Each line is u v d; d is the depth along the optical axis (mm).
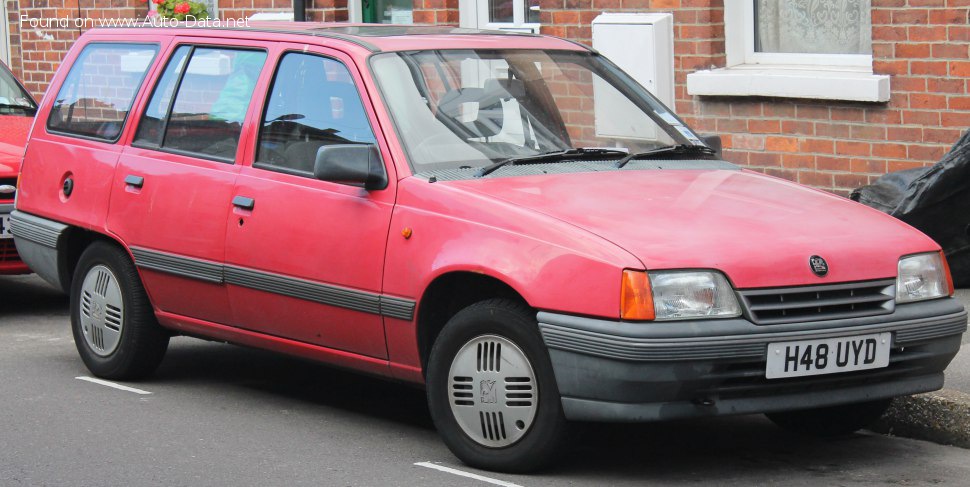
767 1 13852
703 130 13898
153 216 9328
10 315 12734
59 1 21391
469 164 8133
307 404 9320
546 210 7449
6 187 12250
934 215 11344
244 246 8688
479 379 7523
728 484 7441
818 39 13539
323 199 8273
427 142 8141
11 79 15227
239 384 9906
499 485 7371
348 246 8086
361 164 7945
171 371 10297
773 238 7332
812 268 7234
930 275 7668
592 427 8742
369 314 8016
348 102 8414
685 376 6934
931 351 7586
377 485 7418
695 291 7000
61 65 10633
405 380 8078
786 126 13234
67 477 7648
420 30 9203
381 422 8836
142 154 9586
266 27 9398
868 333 7316
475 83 8617
